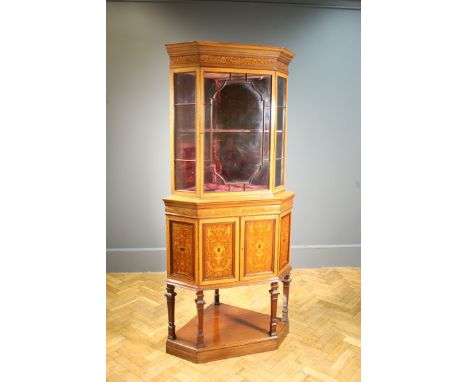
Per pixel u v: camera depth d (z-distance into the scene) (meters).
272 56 2.53
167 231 2.62
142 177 4.19
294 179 4.32
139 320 3.17
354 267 4.46
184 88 2.53
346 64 4.22
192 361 2.60
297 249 4.39
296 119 4.25
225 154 2.60
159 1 3.96
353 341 2.87
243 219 2.56
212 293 3.74
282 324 2.97
